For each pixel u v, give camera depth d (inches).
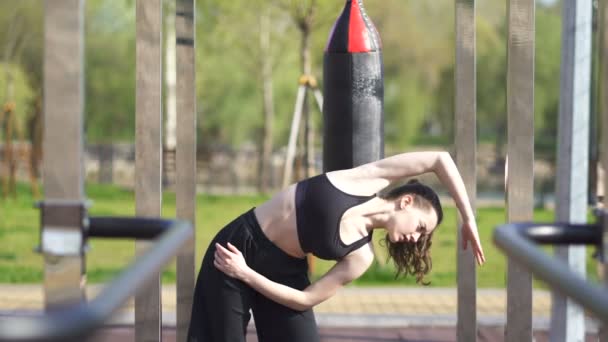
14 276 365.4
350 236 149.6
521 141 165.3
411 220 149.9
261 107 979.9
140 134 163.6
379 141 186.1
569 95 169.0
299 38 837.2
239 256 151.2
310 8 498.3
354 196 148.9
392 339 255.9
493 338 257.4
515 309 167.5
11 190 688.4
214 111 994.7
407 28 1011.3
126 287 56.1
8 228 527.2
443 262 445.7
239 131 1010.7
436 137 1501.0
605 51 100.3
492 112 1249.4
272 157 1009.5
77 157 92.5
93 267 389.1
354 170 151.2
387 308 296.5
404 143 1259.8
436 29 1051.3
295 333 156.1
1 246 454.0
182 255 172.9
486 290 337.1
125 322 264.2
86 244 95.3
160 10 162.1
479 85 1206.9
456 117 172.1
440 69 1080.8
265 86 871.1
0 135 844.6
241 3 765.9
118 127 1047.6
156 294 163.6
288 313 155.6
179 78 169.0
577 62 169.8
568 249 177.9
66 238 93.4
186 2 167.6
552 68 1152.2
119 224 104.4
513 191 165.8
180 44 168.4
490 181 1082.7
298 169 500.4
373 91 184.7
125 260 415.2
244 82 969.5
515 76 164.4
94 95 1015.6
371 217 151.3
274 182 1013.8
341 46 185.0
